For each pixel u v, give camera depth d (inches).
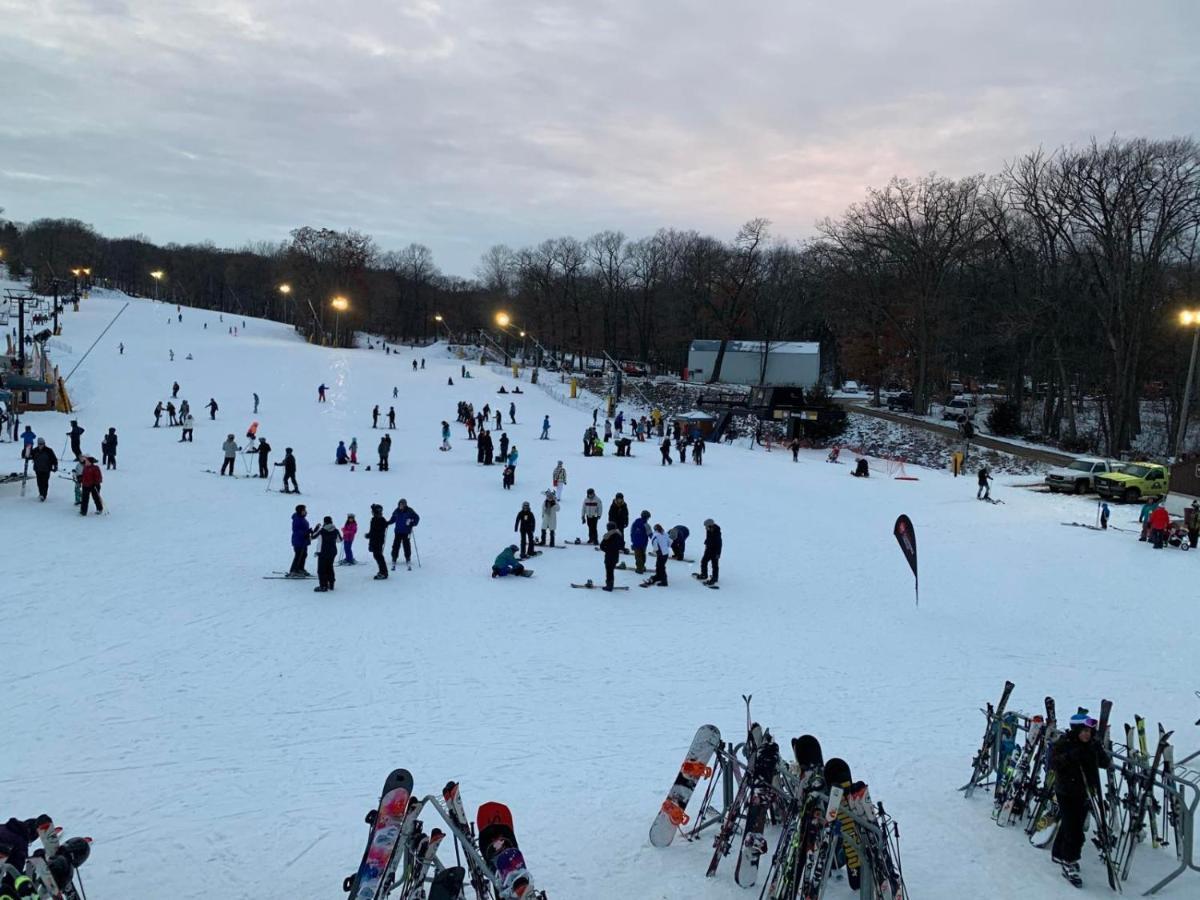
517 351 5012.3
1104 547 995.9
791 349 3479.3
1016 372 2679.6
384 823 232.5
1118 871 292.0
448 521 922.7
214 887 259.8
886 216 2485.2
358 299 4534.9
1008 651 589.9
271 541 772.6
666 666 511.2
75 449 1088.2
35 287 4859.7
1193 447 2146.9
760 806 278.2
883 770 374.6
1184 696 507.5
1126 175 1942.7
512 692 452.4
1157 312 2130.9
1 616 515.2
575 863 282.5
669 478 1322.6
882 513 1139.3
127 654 471.8
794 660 539.8
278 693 431.8
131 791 320.8
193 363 2509.8
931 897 270.4
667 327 3978.8
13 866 200.4
